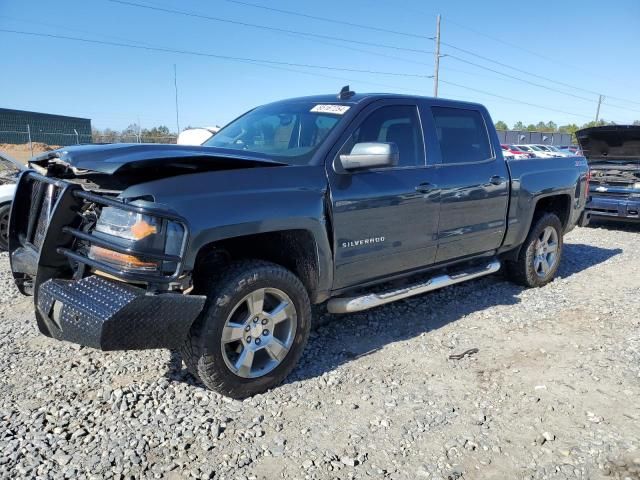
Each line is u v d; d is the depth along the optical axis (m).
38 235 3.52
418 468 2.76
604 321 4.98
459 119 4.95
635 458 2.87
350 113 4.03
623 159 10.13
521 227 5.51
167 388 3.47
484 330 4.70
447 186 4.54
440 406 3.37
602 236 9.76
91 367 3.75
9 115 37.78
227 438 2.96
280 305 3.50
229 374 3.27
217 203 3.08
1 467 2.64
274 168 3.47
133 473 2.64
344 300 3.96
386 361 4.01
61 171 3.60
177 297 2.95
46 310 3.08
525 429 3.14
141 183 2.98
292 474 2.68
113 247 2.88
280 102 4.82
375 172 4.02
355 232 3.85
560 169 6.10
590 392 3.59
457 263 5.03
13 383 3.50
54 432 2.96
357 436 3.02
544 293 5.87
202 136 4.97
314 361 3.97
